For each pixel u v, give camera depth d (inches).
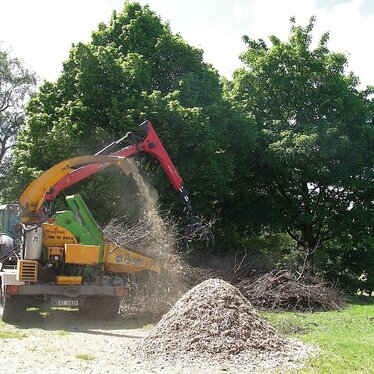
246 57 1106.1
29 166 824.3
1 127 1686.8
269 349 328.2
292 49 1066.1
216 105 879.1
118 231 583.5
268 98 1089.4
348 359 320.2
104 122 830.5
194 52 953.5
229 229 1015.6
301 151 958.4
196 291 368.5
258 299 607.8
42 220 494.0
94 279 486.3
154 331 353.1
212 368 293.6
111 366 294.8
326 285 767.7
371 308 628.4
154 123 781.9
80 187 764.6
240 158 970.1
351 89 1117.1
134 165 540.1
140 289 536.7
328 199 1080.8
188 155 821.2
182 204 788.0
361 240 1082.7
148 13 968.9
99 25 1014.4
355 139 1059.9
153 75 926.4
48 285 456.8
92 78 817.5
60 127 791.1
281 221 1023.6
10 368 277.0
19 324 448.8
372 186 1026.7
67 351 332.8
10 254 514.9
